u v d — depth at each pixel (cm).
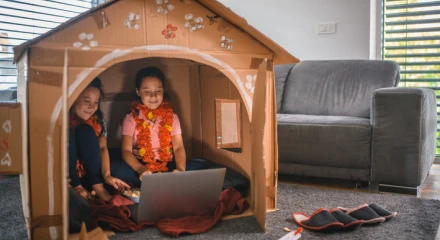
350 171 219
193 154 238
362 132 212
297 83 294
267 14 356
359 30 323
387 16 332
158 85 192
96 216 149
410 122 202
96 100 176
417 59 324
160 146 192
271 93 165
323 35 337
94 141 170
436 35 315
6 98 250
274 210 170
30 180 128
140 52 141
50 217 131
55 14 332
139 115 194
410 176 204
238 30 157
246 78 160
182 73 235
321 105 279
